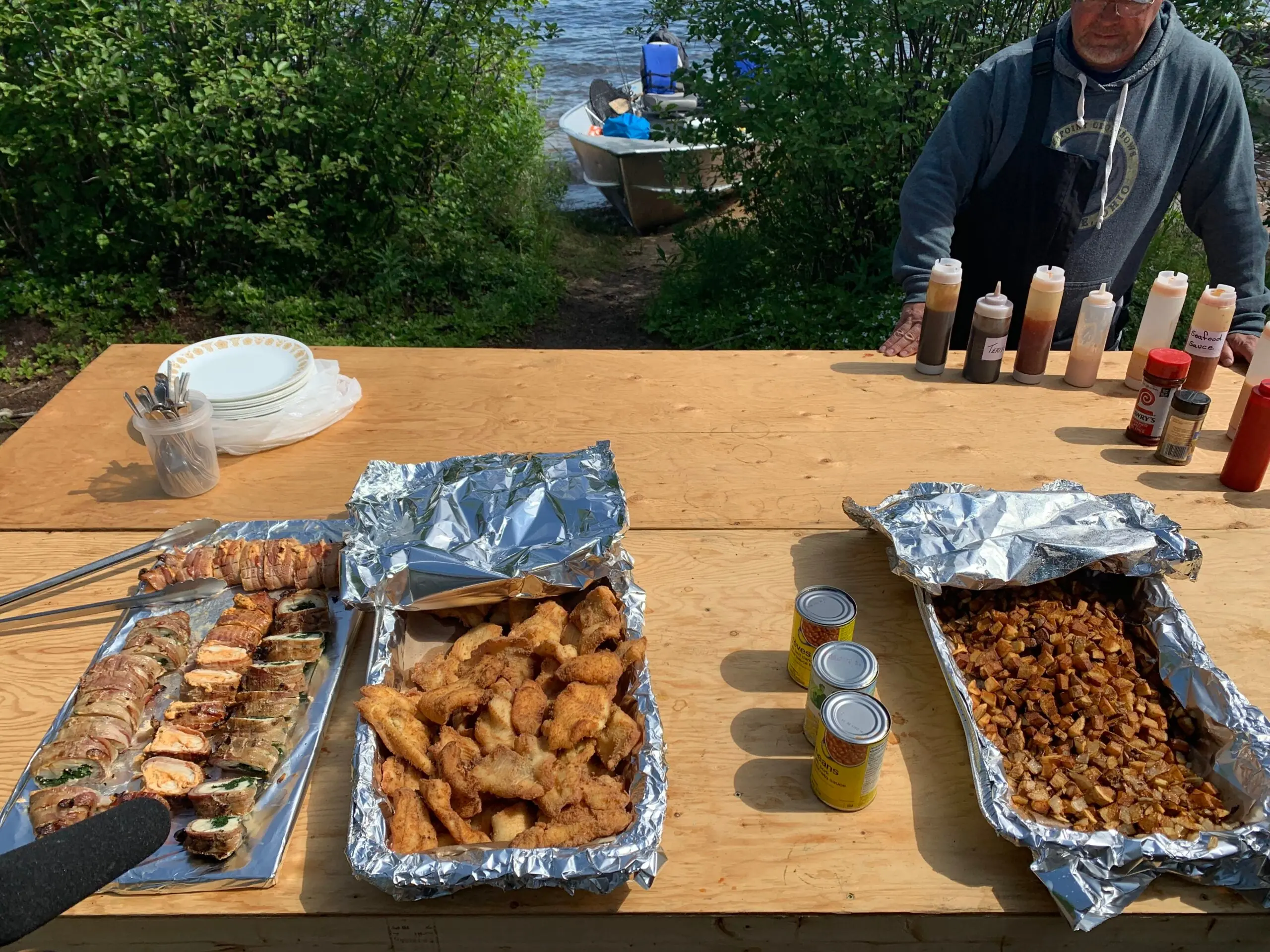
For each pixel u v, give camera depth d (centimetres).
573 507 174
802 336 584
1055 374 268
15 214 574
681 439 230
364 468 213
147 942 121
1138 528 169
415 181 654
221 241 611
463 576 155
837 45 552
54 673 154
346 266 631
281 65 560
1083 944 125
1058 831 121
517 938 123
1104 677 147
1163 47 266
